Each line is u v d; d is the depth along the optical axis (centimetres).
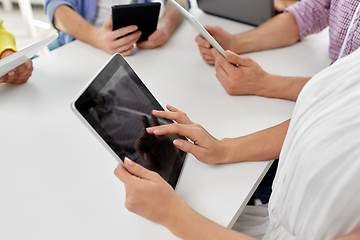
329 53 123
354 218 56
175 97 106
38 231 69
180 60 124
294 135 68
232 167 83
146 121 80
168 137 83
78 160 84
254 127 95
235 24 148
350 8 103
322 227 61
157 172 75
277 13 162
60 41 169
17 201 74
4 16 311
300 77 108
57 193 76
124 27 120
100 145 89
